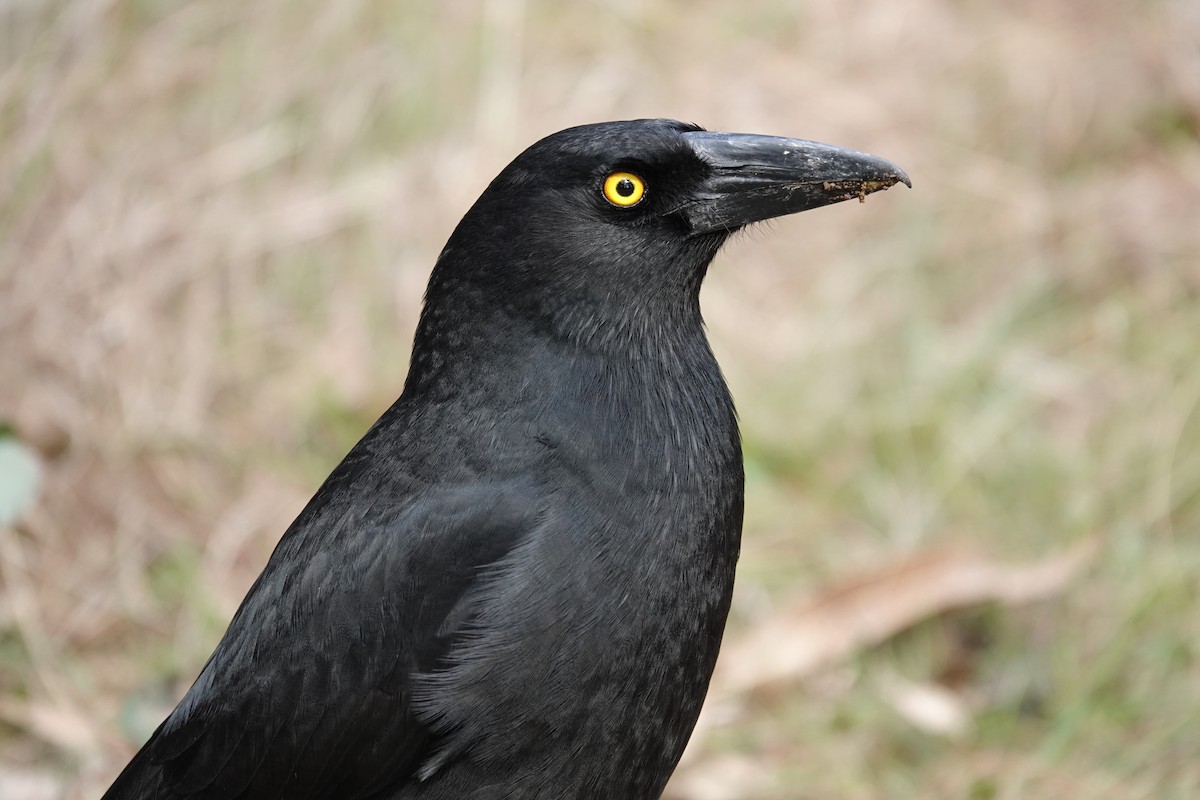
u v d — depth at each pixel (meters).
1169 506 11.98
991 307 13.82
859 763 10.47
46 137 14.01
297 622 7.52
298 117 14.22
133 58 14.41
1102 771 10.23
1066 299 13.89
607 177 7.53
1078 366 13.24
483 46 14.56
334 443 12.80
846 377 13.23
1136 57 15.33
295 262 13.66
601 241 7.54
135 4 14.62
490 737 7.30
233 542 11.98
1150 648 10.90
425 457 7.51
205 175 13.93
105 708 10.85
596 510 7.30
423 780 7.45
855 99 14.91
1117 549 11.51
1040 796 10.12
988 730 10.62
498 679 7.23
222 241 13.66
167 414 12.82
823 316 13.66
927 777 10.38
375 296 13.53
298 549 7.64
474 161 14.05
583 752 7.35
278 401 13.02
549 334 7.53
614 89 14.59
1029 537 11.98
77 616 11.48
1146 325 13.45
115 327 13.17
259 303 13.48
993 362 13.20
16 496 10.00
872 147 14.70
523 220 7.52
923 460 12.55
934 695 10.72
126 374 13.01
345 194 13.89
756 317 13.72
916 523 12.11
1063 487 12.20
